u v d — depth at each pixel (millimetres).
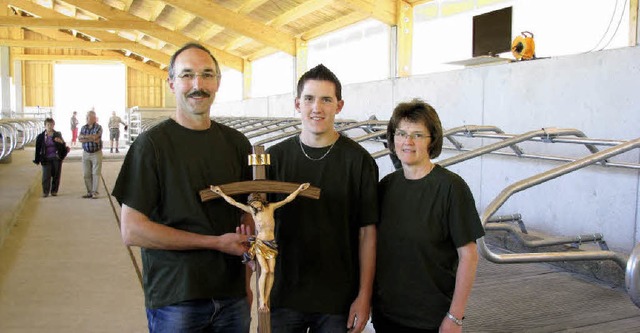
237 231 1740
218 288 1767
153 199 1735
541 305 3086
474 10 7113
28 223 7133
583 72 4484
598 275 3533
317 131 1904
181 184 1746
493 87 5430
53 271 5035
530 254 2613
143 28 16031
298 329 1964
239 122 8859
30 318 3871
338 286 1929
